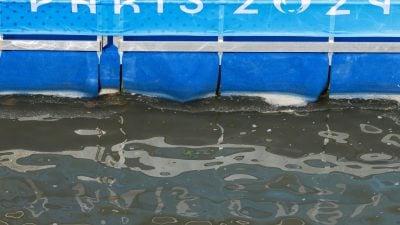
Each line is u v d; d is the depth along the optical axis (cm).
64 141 817
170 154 805
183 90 872
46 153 801
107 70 867
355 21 856
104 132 831
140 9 847
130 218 725
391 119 858
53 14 846
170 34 855
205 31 856
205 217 729
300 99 873
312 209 739
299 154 809
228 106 871
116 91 872
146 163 792
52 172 777
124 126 840
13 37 854
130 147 812
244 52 865
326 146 819
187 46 860
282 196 755
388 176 781
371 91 874
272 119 856
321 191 761
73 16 848
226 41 861
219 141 823
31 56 859
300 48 863
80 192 754
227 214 732
